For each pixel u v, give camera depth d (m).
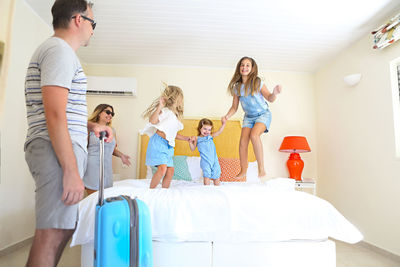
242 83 2.72
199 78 3.99
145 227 1.12
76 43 1.14
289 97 4.07
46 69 0.94
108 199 1.17
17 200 2.41
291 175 3.59
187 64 3.94
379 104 2.76
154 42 3.30
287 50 3.46
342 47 3.35
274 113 4.02
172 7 2.60
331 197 3.57
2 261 2.06
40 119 0.98
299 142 3.49
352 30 2.95
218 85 4.00
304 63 3.84
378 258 2.39
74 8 1.11
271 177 3.87
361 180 2.98
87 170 2.49
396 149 2.51
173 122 2.35
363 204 2.93
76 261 2.06
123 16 2.75
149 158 2.25
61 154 0.90
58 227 0.92
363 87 3.02
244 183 3.11
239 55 3.63
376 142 2.77
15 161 2.38
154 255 1.55
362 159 2.98
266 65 3.94
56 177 0.94
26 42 2.55
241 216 1.59
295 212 1.63
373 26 2.86
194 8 2.62
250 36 3.13
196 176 3.37
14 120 2.38
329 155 3.66
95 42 3.32
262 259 1.59
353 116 3.18
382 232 2.62
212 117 3.90
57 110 0.91
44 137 0.96
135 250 1.07
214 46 3.39
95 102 3.82
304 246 1.62
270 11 2.65
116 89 3.69
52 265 0.94
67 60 0.97
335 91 3.58
